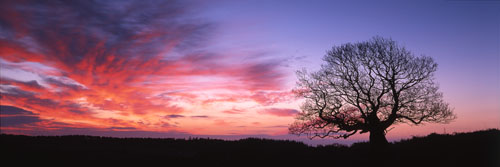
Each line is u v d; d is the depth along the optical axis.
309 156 24.08
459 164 17.42
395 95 26.81
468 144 21.00
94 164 20.89
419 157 20.25
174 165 20.95
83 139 36.44
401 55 27.52
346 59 28.62
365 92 27.31
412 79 27.28
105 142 35.31
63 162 21.38
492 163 16.61
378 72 27.64
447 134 26.08
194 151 28.09
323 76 29.36
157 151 28.08
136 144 33.84
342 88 28.34
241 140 33.78
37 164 20.53
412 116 27.14
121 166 20.38
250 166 20.73
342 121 27.61
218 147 30.38
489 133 23.39
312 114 28.92
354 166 20.05
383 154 22.98
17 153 24.64
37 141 33.22
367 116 27.25
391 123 27.08
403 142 26.55
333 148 27.66
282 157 23.83
